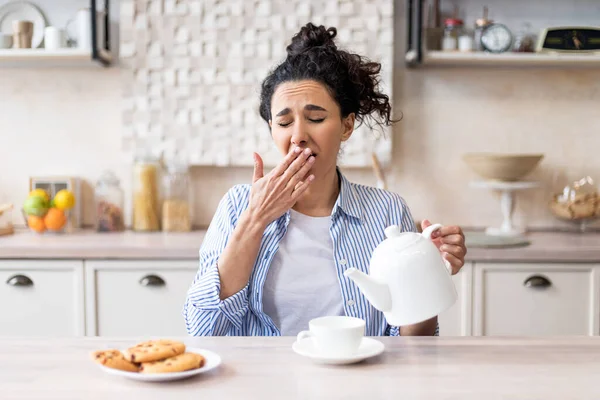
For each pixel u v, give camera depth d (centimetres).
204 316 131
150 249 230
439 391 91
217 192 290
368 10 278
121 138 287
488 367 101
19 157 288
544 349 112
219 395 89
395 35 287
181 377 95
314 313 142
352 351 104
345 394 89
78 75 286
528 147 291
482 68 288
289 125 137
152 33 279
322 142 136
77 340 117
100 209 274
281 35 280
